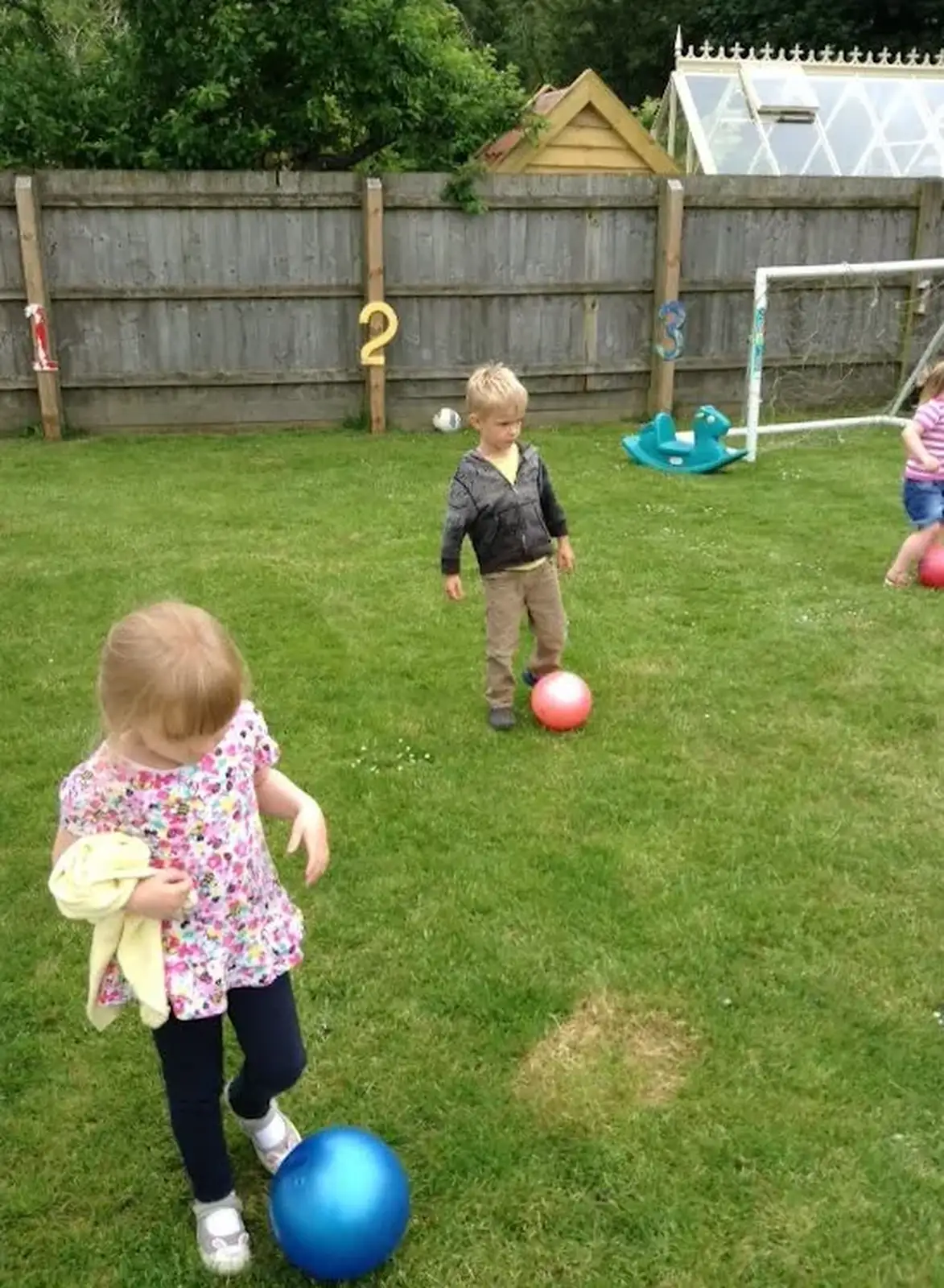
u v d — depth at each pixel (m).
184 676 2.05
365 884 3.75
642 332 12.21
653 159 13.94
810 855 3.92
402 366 11.73
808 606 6.34
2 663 5.56
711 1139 2.74
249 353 11.48
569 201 11.61
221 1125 2.45
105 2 16.52
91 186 10.72
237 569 6.98
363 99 12.23
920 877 3.79
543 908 3.62
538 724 4.92
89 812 2.21
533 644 5.83
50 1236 2.54
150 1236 2.54
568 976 3.32
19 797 4.33
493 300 11.77
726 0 28.92
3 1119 2.84
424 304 11.63
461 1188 2.63
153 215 10.93
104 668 2.11
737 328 12.39
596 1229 2.53
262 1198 2.63
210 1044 2.36
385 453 10.47
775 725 4.90
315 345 11.59
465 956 3.41
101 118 11.85
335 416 11.89
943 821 4.14
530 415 12.23
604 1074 2.96
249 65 11.44
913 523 6.58
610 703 5.13
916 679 5.35
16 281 10.83
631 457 10.15
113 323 11.15
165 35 11.51
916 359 12.88
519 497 4.70
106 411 11.40
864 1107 2.85
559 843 3.99
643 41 32.12
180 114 11.53
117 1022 3.16
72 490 8.99
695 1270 2.43
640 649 5.73
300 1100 2.88
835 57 26.02
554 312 11.95
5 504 8.52
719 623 6.09
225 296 11.25
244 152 11.76
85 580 6.76
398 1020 3.15
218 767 2.24
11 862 3.90
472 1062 3.01
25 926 3.56
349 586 6.71
